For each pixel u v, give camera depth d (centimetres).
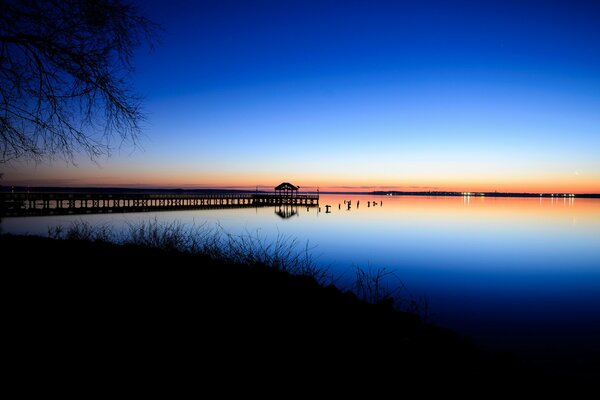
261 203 6500
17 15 466
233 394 283
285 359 356
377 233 2783
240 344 373
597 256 1969
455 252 2023
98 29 509
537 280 1391
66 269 577
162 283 542
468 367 456
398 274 1411
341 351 398
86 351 321
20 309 396
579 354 680
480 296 1138
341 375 347
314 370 345
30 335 338
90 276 548
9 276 511
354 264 1545
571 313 970
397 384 356
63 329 358
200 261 728
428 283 1292
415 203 9862
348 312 552
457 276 1430
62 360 301
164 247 854
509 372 489
